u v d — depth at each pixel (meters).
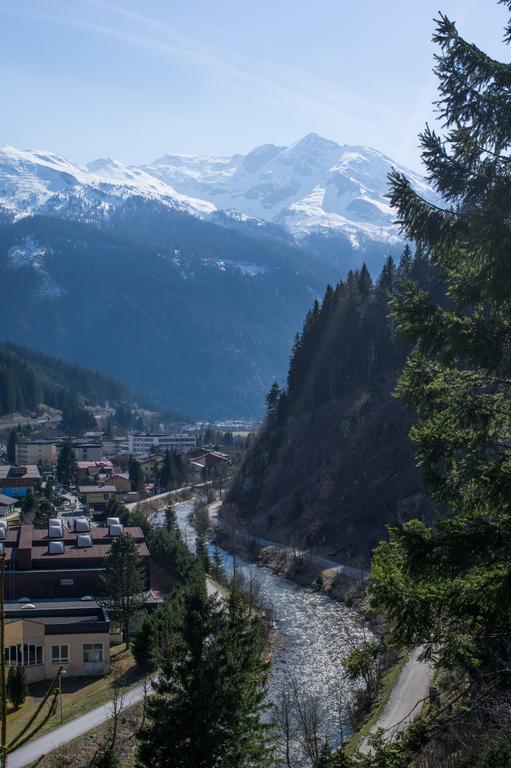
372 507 90.19
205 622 28.19
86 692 50.66
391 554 15.32
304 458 112.94
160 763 26.16
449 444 15.98
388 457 96.19
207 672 26.88
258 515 111.50
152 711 27.50
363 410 107.75
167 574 77.56
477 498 15.47
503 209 14.61
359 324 122.06
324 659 51.81
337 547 87.88
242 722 27.02
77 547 75.69
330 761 15.24
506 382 15.67
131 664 55.22
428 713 16.28
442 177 15.23
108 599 63.94
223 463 169.75
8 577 69.50
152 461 176.12
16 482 139.62
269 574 83.94
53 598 70.12
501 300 14.62
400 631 14.88
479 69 14.69
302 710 39.75
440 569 14.14
